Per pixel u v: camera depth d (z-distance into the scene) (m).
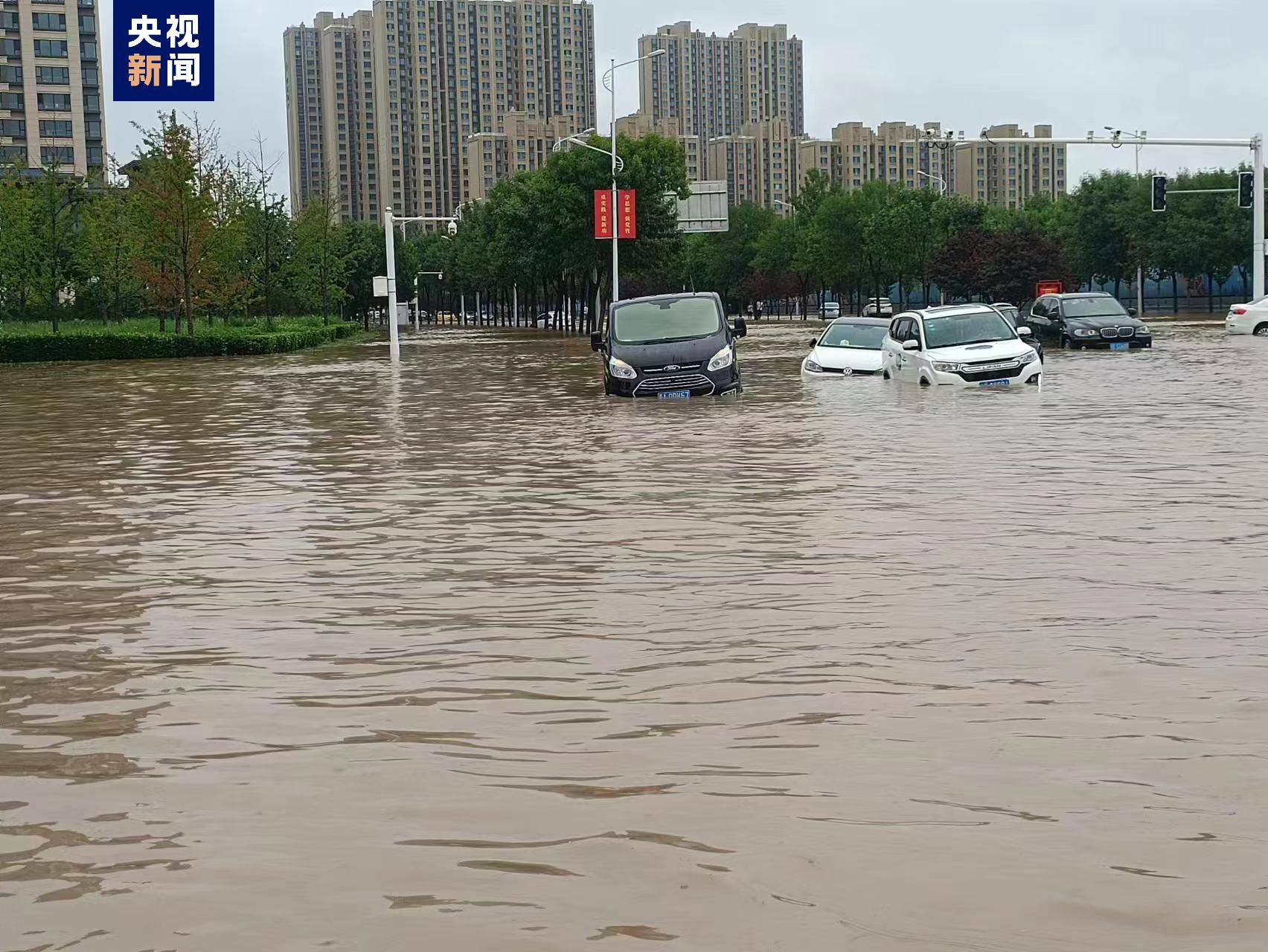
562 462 14.28
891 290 120.88
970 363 23.12
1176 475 12.10
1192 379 24.83
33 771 4.74
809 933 3.38
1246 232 75.69
